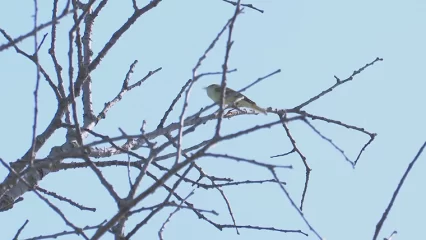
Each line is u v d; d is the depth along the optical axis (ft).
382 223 25.13
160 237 27.48
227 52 26.30
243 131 25.45
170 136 39.47
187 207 28.04
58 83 37.47
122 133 29.04
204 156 25.81
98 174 28.60
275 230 34.50
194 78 26.81
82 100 41.29
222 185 35.42
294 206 25.95
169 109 39.88
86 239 27.02
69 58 32.09
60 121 37.37
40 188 36.29
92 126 40.14
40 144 36.40
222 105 25.98
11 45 28.50
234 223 39.63
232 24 26.48
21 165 34.83
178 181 26.94
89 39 43.34
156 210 27.45
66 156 29.40
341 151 29.37
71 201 36.86
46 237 29.30
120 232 27.76
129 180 29.27
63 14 29.12
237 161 25.98
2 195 33.42
